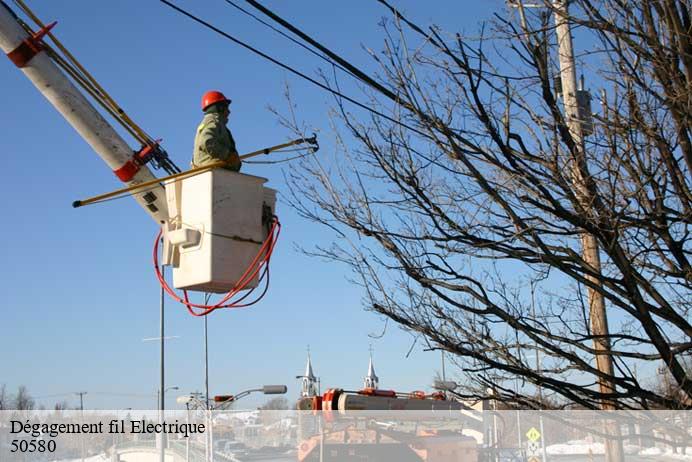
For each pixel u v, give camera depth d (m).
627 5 6.97
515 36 7.05
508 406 7.93
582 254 8.18
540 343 7.33
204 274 6.00
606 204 7.09
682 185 7.21
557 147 7.05
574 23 7.05
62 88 6.49
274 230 6.45
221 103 6.39
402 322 7.54
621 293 7.24
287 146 7.34
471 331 7.71
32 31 6.50
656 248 7.68
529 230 6.97
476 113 7.09
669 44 7.07
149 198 6.60
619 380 7.43
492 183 7.44
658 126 7.09
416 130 7.30
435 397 12.92
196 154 6.32
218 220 6.07
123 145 6.63
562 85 7.89
